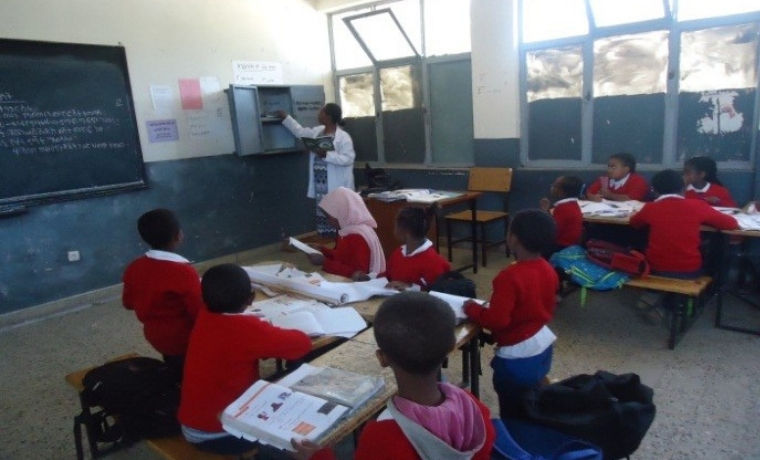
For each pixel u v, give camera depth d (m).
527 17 4.56
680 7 3.86
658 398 2.42
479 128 4.96
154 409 1.70
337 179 4.48
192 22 4.77
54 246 4.05
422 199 4.28
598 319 3.35
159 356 3.24
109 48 4.21
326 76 6.04
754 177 3.69
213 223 5.10
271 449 1.54
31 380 3.01
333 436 1.15
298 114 5.60
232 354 1.44
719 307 3.08
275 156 5.55
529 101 4.72
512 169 4.80
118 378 1.80
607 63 4.25
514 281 1.75
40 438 2.42
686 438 2.12
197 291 2.01
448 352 0.94
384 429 0.94
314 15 5.82
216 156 5.05
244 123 5.11
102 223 4.31
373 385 1.32
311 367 1.45
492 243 4.87
